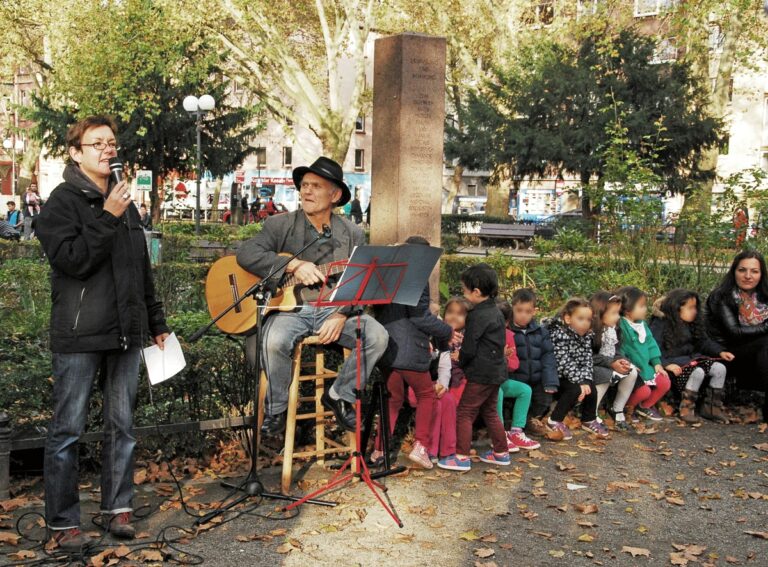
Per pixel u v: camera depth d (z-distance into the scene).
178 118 32.09
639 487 5.58
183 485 5.24
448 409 5.80
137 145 32.34
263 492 5.06
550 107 27.80
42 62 33.88
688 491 5.54
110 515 4.39
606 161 11.30
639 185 10.72
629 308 7.19
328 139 30.30
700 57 28.39
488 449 6.26
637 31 28.50
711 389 7.45
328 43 29.75
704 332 7.60
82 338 4.13
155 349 4.61
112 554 4.20
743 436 6.97
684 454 6.38
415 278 4.97
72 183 4.12
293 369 5.19
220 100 34.03
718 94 27.48
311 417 5.36
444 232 28.77
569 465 5.98
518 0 29.58
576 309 6.64
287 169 54.34
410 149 8.96
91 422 5.23
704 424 7.33
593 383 6.83
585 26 28.72
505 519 4.92
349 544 4.46
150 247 14.74
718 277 10.10
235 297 5.30
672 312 7.55
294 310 5.19
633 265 10.37
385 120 9.05
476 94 30.44
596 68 26.70
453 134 30.25
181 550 4.30
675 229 10.53
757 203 10.48
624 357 7.05
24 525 4.52
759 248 10.21
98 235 3.99
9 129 41.91
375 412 5.59
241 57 31.53
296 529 4.63
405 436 6.32
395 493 5.26
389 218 9.09
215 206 46.69
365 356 5.19
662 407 7.59
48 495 4.20
